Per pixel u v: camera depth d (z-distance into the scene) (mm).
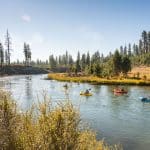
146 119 33844
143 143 23344
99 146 8867
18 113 7730
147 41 192375
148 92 65562
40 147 7031
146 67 155250
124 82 89375
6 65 170000
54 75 137750
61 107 7504
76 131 7414
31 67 191750
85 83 95250
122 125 30266
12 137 7188
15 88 74500
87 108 42094
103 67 122000
